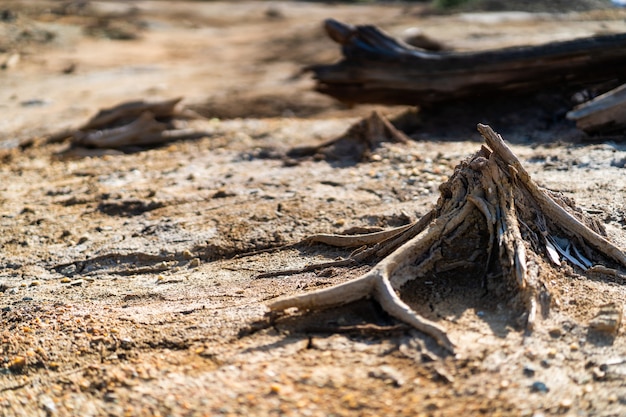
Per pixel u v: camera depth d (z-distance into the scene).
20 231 6.32
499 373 3.51
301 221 5.83
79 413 3.62
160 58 18.02
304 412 3.37
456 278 4.29
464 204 4.49
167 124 9.73
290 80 13.95
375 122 7.86
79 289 5.11
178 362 3.88
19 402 3.77
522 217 4.48
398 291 4.15
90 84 14.45
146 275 5.30
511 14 18.16
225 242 5.60
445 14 19.95
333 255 5.11
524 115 8.60
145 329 4.25
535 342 3.69
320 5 29.38
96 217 6.55
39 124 10.92
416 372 3.56
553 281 4.16
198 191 6.93
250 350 3.88
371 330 3.88
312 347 3.84
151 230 6.01
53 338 4.28
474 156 4.67
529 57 8.59
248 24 24.64
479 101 9.05
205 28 23.83
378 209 5.94
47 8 23.72
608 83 8.73
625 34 8.48
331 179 6.91
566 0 19.55
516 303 3.95
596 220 4.84
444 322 3.91
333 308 4.12
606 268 4.34
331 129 9.43
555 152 7.09
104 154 9.02
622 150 6.96
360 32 9.15
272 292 4.55
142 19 23.83
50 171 8.44
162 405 3.56
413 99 9.09
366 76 9.12
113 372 3.87
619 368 3.51
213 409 3.46
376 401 3.40
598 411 3.27
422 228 4.63
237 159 8.13
